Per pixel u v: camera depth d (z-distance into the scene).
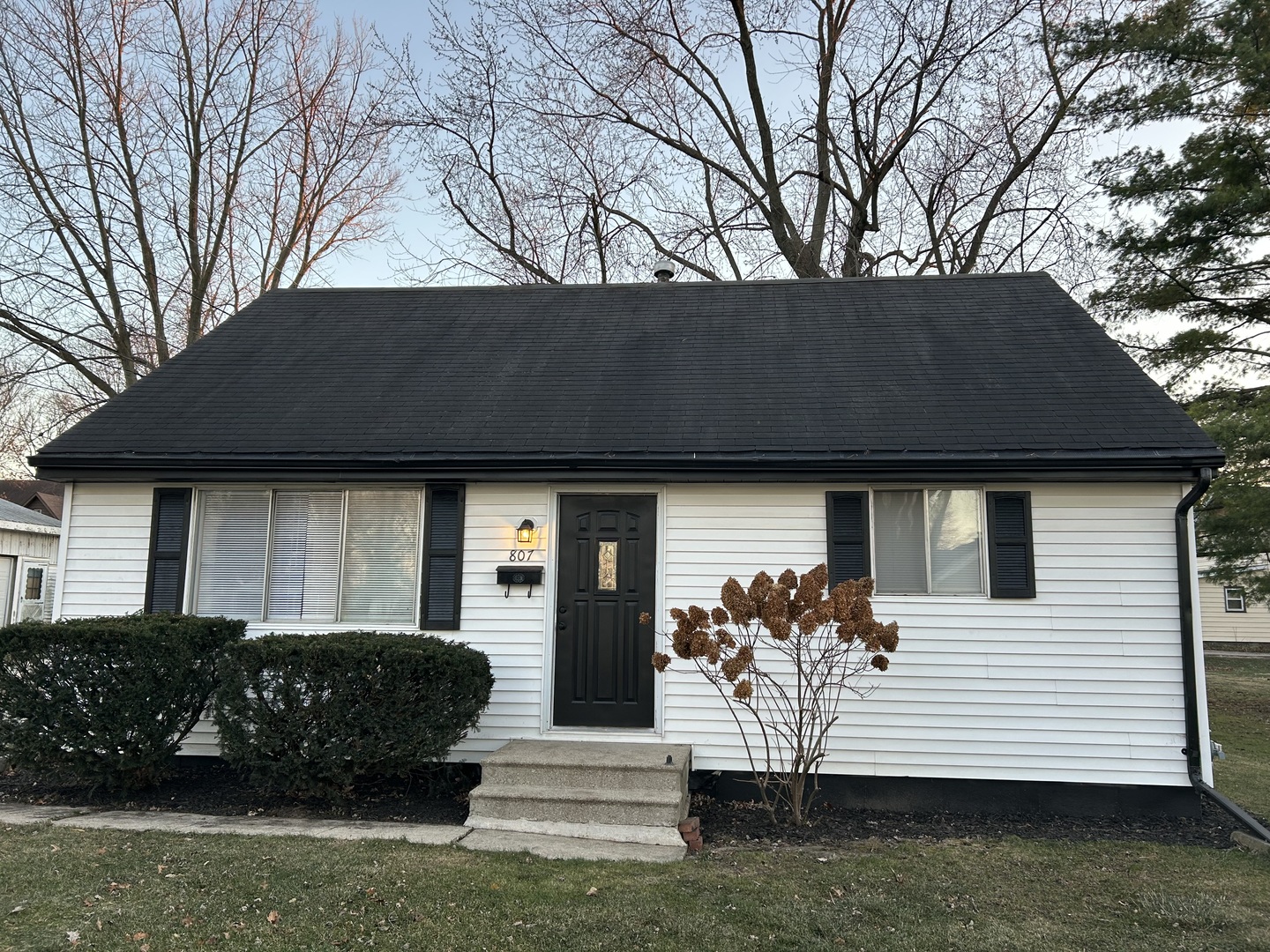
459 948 3.82
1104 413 7.18
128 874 4.61
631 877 4.86
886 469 6.89
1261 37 12.80
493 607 7.46
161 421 7.95
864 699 7.00
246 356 9.26
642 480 7.32
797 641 6.34
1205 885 5.02
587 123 20.47
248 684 6.23
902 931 4.20
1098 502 7.00
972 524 7.15
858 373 8.20
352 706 6.16
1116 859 5.52
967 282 9.97
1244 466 11.91
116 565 7.76
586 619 7.47
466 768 7.24
